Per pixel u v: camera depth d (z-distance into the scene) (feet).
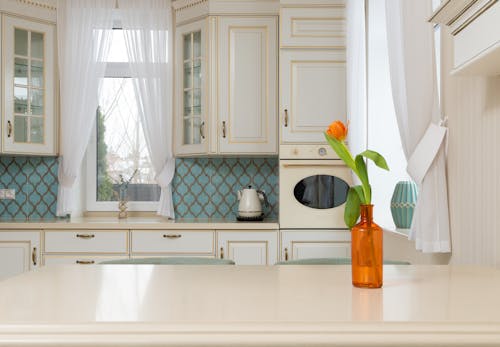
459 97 6.66
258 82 12.65
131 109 14.62
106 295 3.99
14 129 12.79
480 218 6.07
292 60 11.96
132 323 3.08
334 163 11.82
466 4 4.96
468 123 6.38
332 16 11.92
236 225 12.03
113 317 3.25
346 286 4.37
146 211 14.44
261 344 2.94
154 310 3.45
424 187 6.91
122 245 12.25
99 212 14.48
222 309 3.48
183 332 2.99
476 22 4.98
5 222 12.51
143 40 13.37
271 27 12.63
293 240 11.87
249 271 5.22
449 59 7.02
